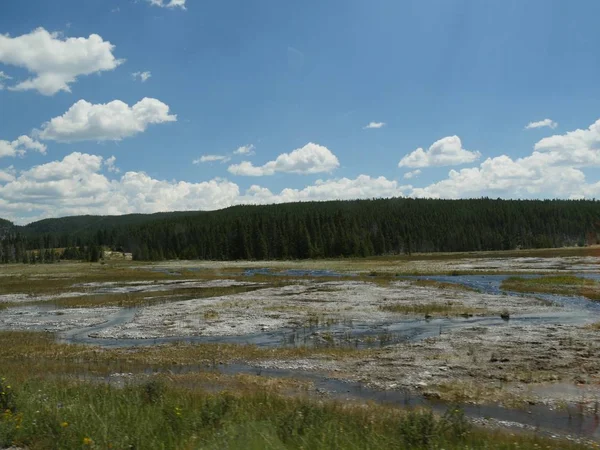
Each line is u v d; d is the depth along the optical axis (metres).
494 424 12.34
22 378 15.21
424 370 17.75
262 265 104.62
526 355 19.44
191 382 16.27
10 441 8.52
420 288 46.00
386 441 9.12
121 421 9.70
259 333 26.39
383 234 150.38
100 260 155.75
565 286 44.28
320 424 9.84
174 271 89.19
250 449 8.30
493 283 50.72
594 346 20.64
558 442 10.73
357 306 35.06
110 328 29.08
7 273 91.31
